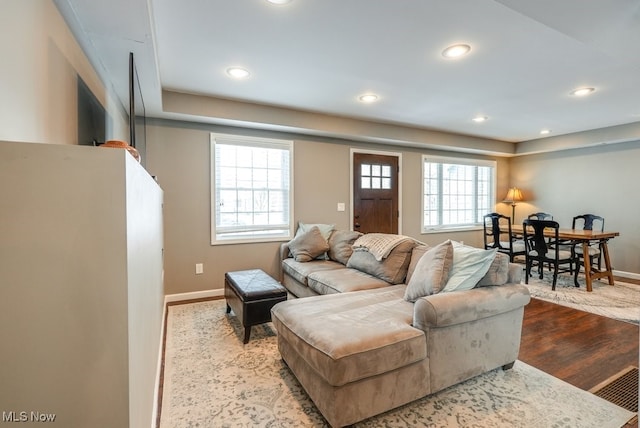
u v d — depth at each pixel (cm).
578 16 157
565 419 171
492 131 518
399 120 449
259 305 260
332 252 384
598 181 527
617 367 226
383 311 204
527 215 629
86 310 82
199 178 381
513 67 271
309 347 166
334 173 468
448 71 281
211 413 176
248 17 197
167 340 266
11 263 77
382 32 215
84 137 178
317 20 201
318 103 371
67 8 150
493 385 202
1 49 92
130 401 88
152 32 180
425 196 563
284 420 170
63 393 81
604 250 445
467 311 187
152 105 313
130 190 91
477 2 182
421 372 175
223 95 344
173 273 373
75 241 81
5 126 95
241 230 409
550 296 391
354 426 163
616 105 378
